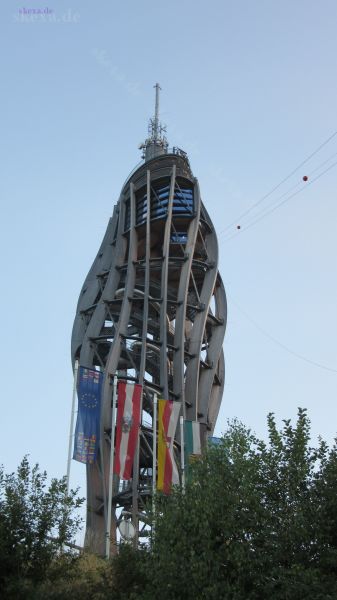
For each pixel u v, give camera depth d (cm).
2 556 3189
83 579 3631
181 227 9075
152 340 7788
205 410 8006
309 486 3031
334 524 2892
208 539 2861
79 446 5409
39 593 3178
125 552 3491
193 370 8031
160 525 3092
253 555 2811
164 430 5434
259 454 3159
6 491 3406
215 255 8862
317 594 2594
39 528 3353
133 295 8212
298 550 2822
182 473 5131
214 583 2734
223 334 8550
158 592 2859
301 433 3145
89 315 8638
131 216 8794
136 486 6594
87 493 7150
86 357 7988
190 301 8850
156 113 10688
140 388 5575
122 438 5316
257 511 2922
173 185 9038
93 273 9119
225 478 3127
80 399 5603
